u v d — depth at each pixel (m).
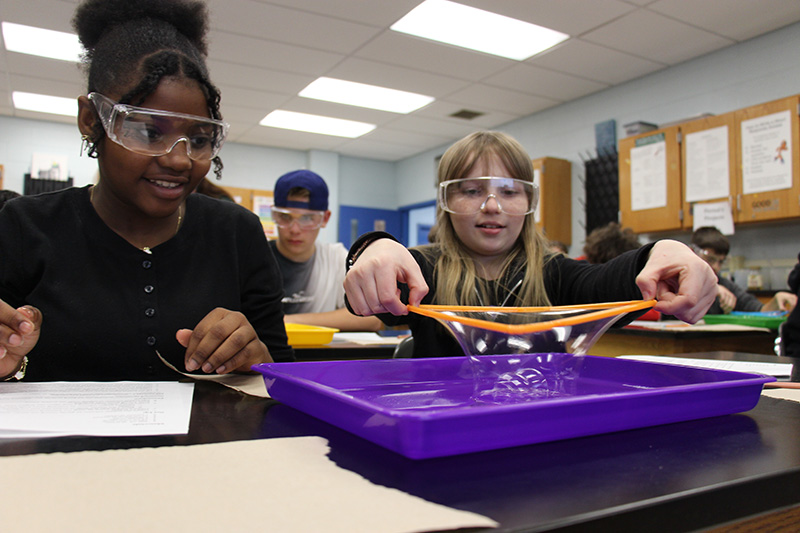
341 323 1.90
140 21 0.73
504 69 3.88
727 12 3.04
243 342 0.68
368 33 3.34
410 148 6.17
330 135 5.62
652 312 2.29
